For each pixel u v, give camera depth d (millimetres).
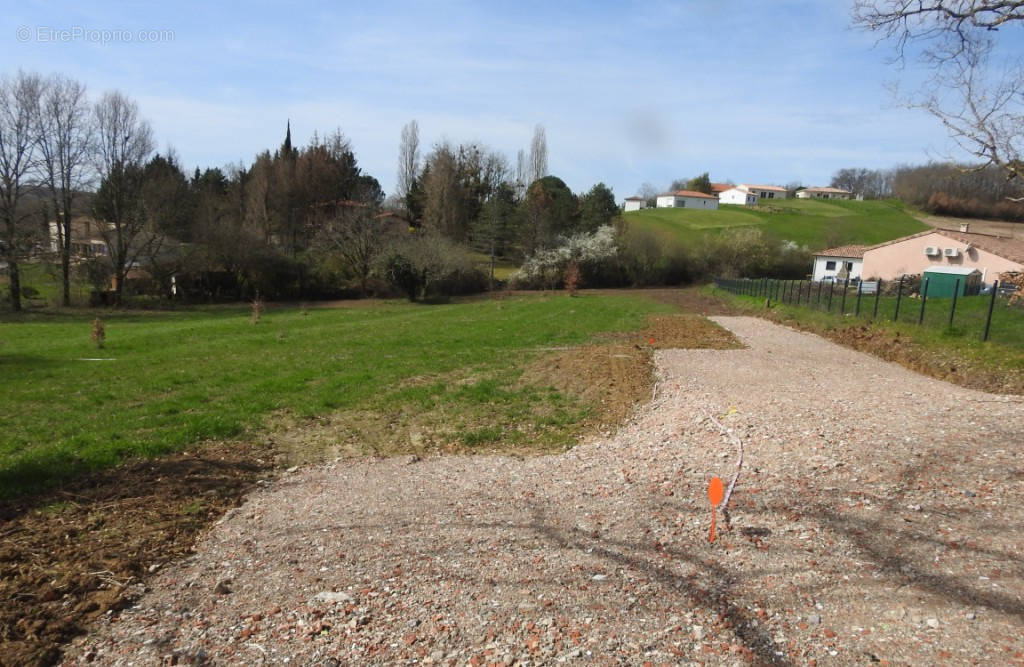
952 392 9859
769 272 57938
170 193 40219
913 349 14609
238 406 9922
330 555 4621
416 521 5316
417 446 8016
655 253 55000
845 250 54250
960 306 21703
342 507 5805
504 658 3213
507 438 8328
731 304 34906
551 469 6887
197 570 4477
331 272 44281
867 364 14039
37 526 5203
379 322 25375
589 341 18266
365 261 43844
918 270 43812
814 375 12109
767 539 4473
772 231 67500
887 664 3037
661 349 16109
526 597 3826
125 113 38188
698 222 72938
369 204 51031
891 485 5355
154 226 39812
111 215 39219
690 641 3303
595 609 3654
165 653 3396
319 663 3242
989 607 3438
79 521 5344
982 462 5727
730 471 6098
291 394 10883
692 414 8516
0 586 4094
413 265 39906
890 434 6699
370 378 12359
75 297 38625
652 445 7379
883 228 68750
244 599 3994
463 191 62688
